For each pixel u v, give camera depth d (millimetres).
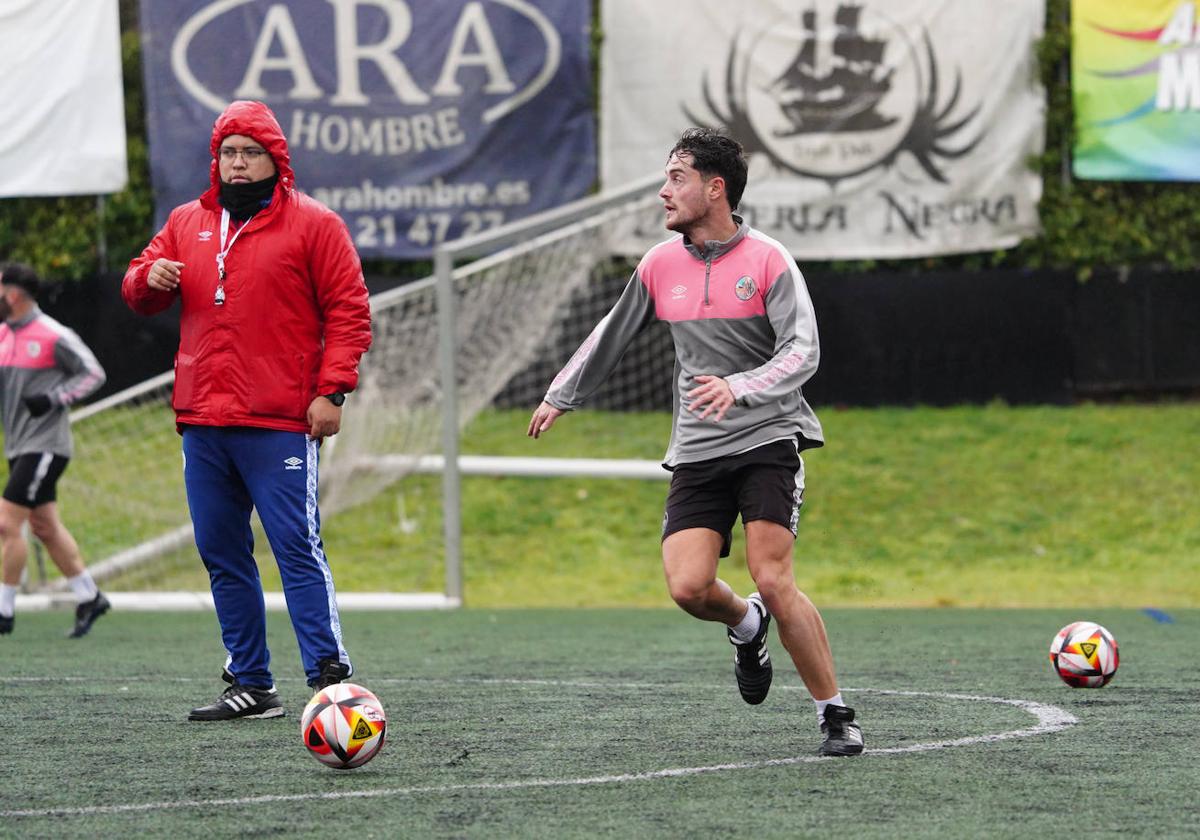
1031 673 27531
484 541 50250
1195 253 58844
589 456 53250
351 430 46812
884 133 56594
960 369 57250
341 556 49156
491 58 56406
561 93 56438
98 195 57594
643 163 57062
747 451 18094
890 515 50812
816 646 18141
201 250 21688
